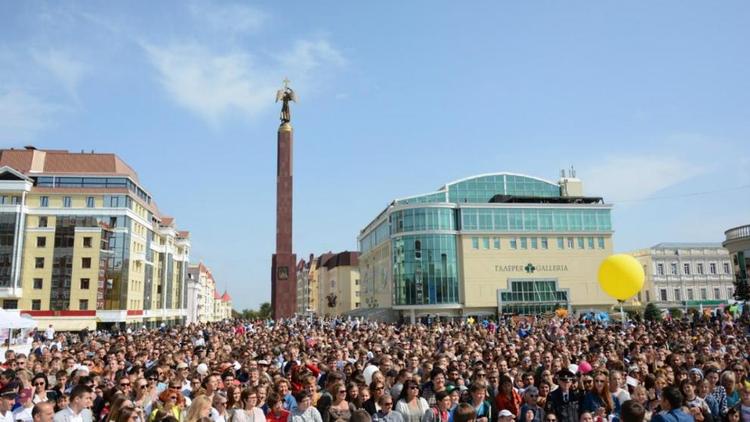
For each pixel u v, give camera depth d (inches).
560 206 3102.9
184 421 349.7
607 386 370.0
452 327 1305.4
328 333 1163.3
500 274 2965.1
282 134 2359.7
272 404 381.7
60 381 460.1
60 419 323.3
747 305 1700.3
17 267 2669.8
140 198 3164.4
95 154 3034.0
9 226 2696.9
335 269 5556.1
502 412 306.2
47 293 2709.2
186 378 481.7
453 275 2918.3
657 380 405.4
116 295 2787.9
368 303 3929.6
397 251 2984.7
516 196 3132.4
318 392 452.8
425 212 2952.8
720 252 3499.0
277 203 2313.0
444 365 494.9
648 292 3440.0
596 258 3083.2
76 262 2755.9
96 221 2812.5
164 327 1776.6
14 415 369.1
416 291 2878.9
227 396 386.9
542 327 1240.2
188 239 4448.8
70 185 2866.6
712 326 1148.5
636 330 940.0
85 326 2682.1
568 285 3031.5
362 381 404.5
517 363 567.5
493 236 2997.0
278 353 735.7
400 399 372.2
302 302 7391.7
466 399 382.3
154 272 3543.3
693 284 3435.0
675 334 889.5
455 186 3218.5
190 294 5743.1
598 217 3134.8
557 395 375.9
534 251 3031.5
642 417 259.0
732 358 542.9
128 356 706.2
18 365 550.9
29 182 2768.2
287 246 2285.9
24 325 1195.9
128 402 328.8
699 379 406.0
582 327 1217.4
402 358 621.9
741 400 344.8
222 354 671.8
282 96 2384.4
